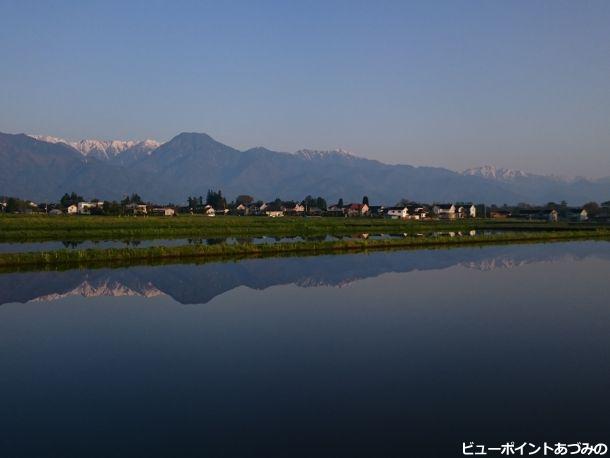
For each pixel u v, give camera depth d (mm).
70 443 12406
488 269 44312
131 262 48719
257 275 40969
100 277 39406
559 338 21516
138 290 34062
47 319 25766
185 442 12391
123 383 16422
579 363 18125
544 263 48656
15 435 12844
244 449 12039
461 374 17000
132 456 11773
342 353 19562
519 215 199250
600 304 28828
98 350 20188
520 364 18047
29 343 21266
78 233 75750
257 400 14891
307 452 11875
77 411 14234
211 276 40281
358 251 61500
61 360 18938
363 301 30094
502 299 30469
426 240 71375
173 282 37312
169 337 22125
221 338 21875
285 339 21656
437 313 26641
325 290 34062
